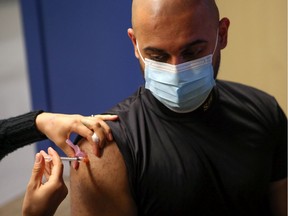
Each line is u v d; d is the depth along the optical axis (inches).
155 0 30.2
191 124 35.7
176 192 34.3
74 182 34.2
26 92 132.7
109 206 33.2
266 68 66.9
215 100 37.0
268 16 64.8
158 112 35.8
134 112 36.4
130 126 34.9
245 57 67.4
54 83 84.0
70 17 78.4
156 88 34.5
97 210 33.2
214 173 35.6
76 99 83.6
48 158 33.8
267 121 38.5
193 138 35.5
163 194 34.3
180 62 32.4
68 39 80.0
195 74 33.0
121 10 74.2
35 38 82.0
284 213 42.7
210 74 34.0
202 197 35.1
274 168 41.2
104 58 78.5
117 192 33.1
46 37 81.4
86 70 80.7
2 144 39.2
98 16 76.3
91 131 33.6
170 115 35.5
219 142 36.0
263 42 66.0
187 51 32.0
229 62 68.4
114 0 74.2
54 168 32.9
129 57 76.5
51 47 81.7
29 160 116.6
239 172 35.9
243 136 37.0
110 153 33.2
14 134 38.7
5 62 140.1
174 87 33.4
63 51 81.1
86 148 33.9
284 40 64.9
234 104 38.0
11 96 132.6
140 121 35.7
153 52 31.9
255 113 38.3
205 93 34.8
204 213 35.6
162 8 29.9
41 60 83.0
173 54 31.6
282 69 66.0
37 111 39.7
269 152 38.4
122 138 33.9
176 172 34.3
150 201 34.5
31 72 84.9
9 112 125.8
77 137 35.7
